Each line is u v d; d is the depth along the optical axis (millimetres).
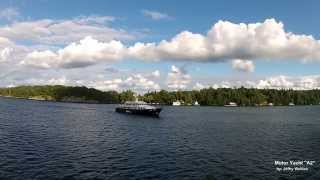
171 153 79188
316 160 73688
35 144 87188
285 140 104875
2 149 78312
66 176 57719
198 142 98062
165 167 64938
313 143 98438
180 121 179500
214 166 66438
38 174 58312
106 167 64438
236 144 94875
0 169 60375
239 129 139625
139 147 87438
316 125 162500
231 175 60281
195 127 146875
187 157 74625
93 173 60031
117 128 136125
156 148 86125
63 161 68250
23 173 58562
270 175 60844
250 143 97312
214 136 113438
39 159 69250
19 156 71312
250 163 69688
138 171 61875
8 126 128250
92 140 98875
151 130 131125
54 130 121250
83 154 76125
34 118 170750
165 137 109250
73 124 147750
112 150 82250
